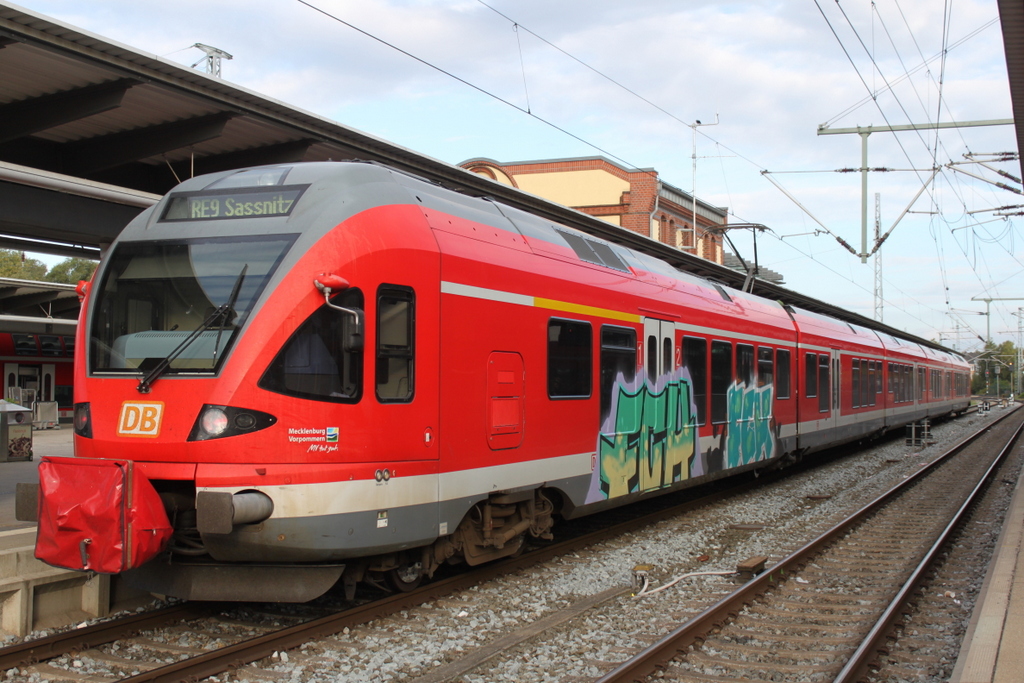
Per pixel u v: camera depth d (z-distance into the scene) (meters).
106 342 6.03
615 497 8.92
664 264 11.34
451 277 6.61
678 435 10.41
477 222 7.35
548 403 7.77
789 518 11.35
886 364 23.00
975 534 10.40
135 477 5.35
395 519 6.04
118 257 6.21
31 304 29.81
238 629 5.97
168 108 8.21
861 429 19.91
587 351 8.45
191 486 5.79
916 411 27.72
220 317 5.67
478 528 7.24
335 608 6.61
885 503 12.69
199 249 5.99
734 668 5.34
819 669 5.33
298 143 9.28
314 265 5.73
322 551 5.65
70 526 5.34
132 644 5.57
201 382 5.55
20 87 7.71
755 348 13.17
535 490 7.78
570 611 6.52
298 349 5.63
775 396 14.04
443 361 6.49
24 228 8.50
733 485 14.61
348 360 5.81
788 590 7.39
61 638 5.35
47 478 5.51
